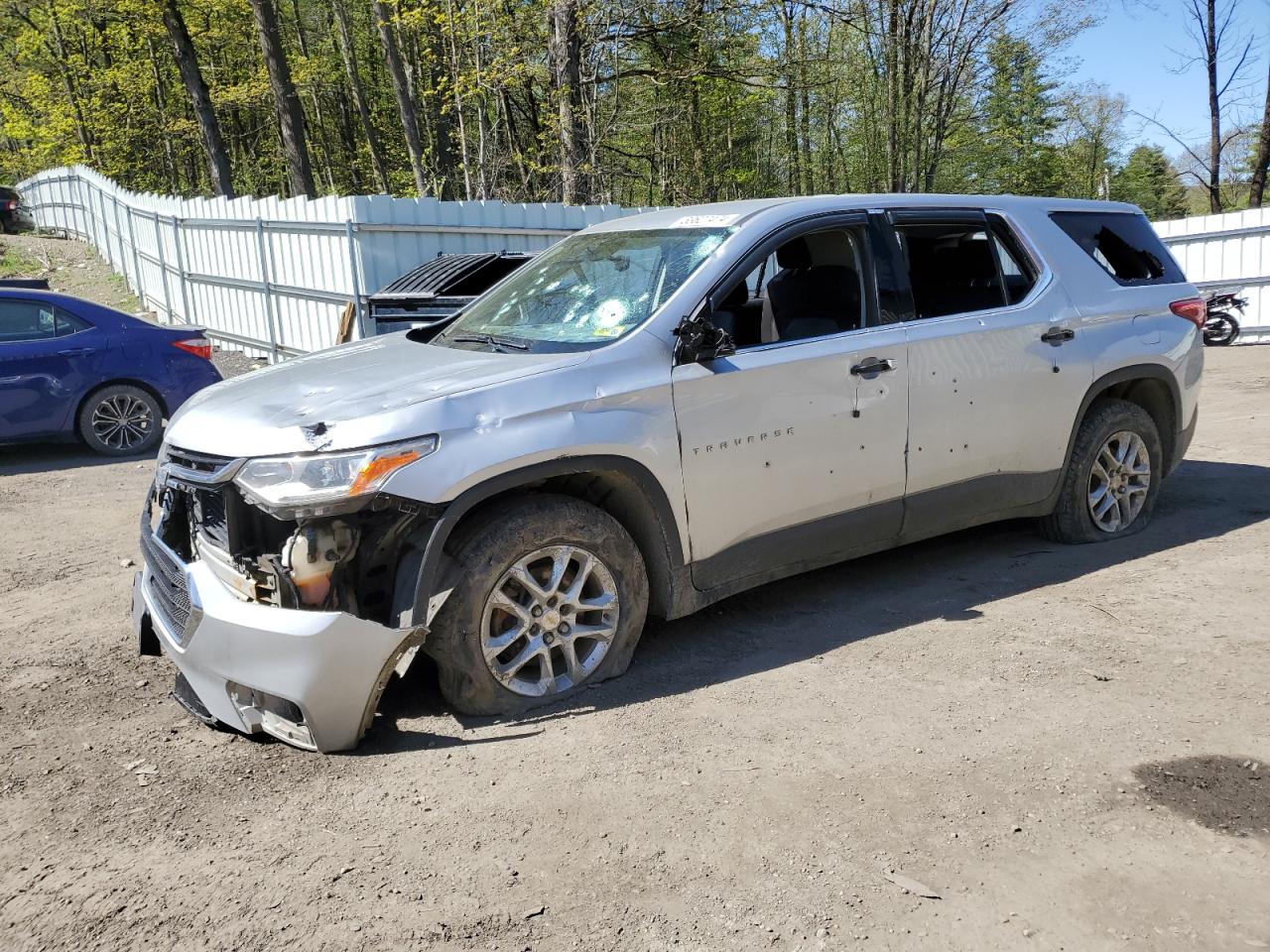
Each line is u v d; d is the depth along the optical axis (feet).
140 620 13.12
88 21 102.58
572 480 12.61
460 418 11.12
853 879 8.50
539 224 42.68
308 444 10.60
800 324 14.24
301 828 9.50
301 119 77.87
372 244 38.40
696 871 8.64
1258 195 81.76
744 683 12.51
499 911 8.18
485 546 11.27
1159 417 18.70
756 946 7.70
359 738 10.94
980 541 18.24
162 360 30.63
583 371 12.02
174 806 10.00
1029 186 122.62
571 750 10.85
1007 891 8.32
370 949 7.77
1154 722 11.18
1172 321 18.08
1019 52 84.94
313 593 10.60
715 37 59.47
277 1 115.65
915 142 87.25
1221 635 13.57
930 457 14.92
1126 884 8.39
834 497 14.02
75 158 111.65
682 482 12.56
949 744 10.79
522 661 11.80
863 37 85.56
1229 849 8.83
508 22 58.70
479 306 15.64
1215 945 7.63
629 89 68.59
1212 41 80.74
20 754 11.31
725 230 13.89
